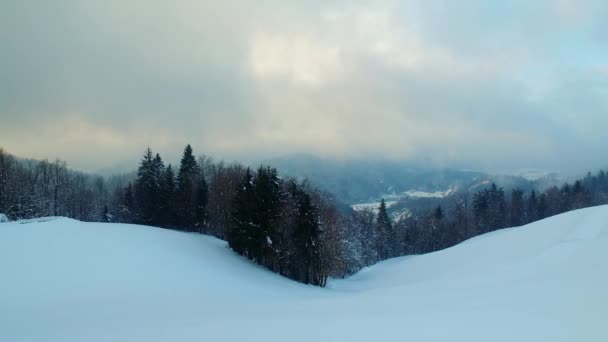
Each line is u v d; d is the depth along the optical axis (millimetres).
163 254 33812
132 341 10406
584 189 114625
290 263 47500
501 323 9781
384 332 9875
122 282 24891
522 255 27828
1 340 11875
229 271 35938
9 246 26719
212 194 61406
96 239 32656
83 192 96625
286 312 15164
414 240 112750
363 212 113500
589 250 20406
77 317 16578
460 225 110125
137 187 68625
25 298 19547
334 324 11266
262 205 44969
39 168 85688
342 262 59156
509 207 111812
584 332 8344
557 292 12914
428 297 16188
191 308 18828
